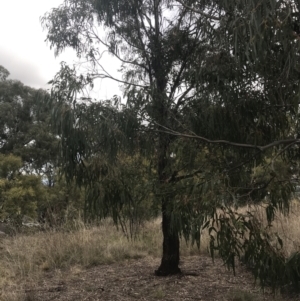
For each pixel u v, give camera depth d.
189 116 3.88
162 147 4.22
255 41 2.48
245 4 2.58
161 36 5.02
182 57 4.66
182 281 5.80
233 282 5.70
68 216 9.44
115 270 6.84
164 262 6.18
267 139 3.71
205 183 2.85
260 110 3.57
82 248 7.86
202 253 7.68
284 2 2.45
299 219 6.97
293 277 2.95
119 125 3.76
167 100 4.18
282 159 3.69
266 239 2.97
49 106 3.79
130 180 4.04
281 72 2.96
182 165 3.96
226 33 3.06
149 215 4.48
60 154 3.73
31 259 7.14
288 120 3.66
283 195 3.18
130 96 4.00
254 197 3.25
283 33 2.49
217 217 2.80
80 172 3.78
